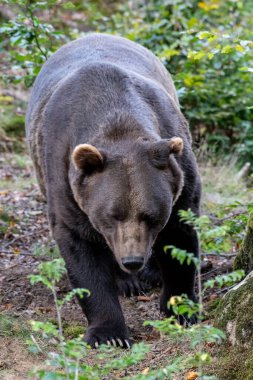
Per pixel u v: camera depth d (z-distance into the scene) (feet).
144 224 30.58
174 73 60.80
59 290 40.68
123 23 77.56
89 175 31.86
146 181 30.81
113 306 34.30
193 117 61.67
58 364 24.25
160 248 36.32
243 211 48.70
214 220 48.93
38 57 53.78
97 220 31.48
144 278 42.14
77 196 32.42
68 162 34.42
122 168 31.01
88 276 34.55
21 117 68.59
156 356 30.30
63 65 40.19
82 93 35.14
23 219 51.06
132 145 31.86
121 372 29.14
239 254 36.58
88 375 24.85
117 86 34.94
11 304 38.73
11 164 62.75
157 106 35.76
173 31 65.00
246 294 28.63
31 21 52.80
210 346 28.84
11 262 44.86
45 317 36.91
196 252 36.35
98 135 33.09
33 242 47.91
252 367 26.30
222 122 63.41
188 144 36.37
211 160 60.80
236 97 64.08
